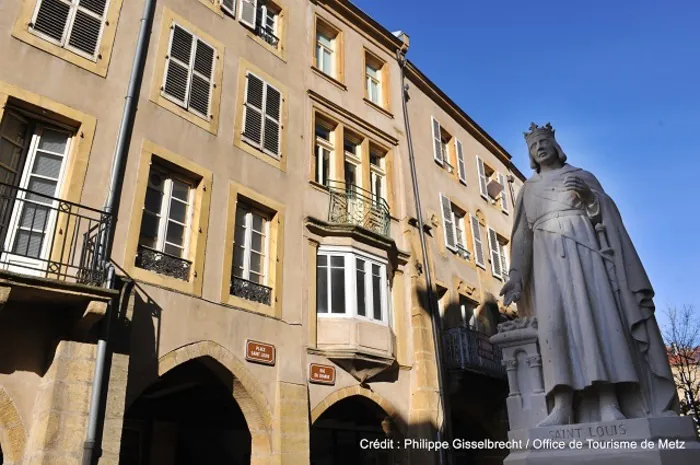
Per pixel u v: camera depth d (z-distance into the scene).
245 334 11.00
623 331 4.27
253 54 13.94
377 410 13.66
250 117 13.08
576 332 4.31
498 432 17.27
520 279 5.03
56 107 9.41
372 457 14.53
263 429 10.77
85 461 7.59
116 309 8.72
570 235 4.62
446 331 16.30
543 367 4.43
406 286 15.57
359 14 18.27
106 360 8.36
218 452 14.78
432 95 21.25
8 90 8.95
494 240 22.25
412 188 17.58
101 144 9.81
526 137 5.34
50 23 9.88
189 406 13.41
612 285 4.48
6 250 8.48
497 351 17.50
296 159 13.97
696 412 21.95
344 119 16.05
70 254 8.72
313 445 14.63
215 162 11.77
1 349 7.79
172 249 10.64
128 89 10.52
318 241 13.55
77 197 9.19
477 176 22.86
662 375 4.22
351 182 15.90
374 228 15.20
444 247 18.33
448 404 14.96
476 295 19.34
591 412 4.28
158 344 9.45
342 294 13.26
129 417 12.41
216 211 11.40
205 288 10.62
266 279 12.20
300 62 15.45
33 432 7.68
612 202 4.91
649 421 3.82
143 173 10.27
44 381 7.96
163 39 11.70
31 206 8.89
